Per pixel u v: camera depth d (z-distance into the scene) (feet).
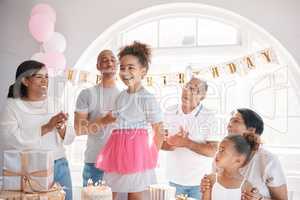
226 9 6.58
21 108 5.22
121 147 5.14
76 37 7.19
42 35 6.16
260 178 4.80
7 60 7.47
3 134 5.07
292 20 6.29
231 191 4.77
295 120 6.14
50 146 5.19
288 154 6.02
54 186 4.75
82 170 6.33
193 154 5.35
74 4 7.21
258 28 6.52
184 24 7.00
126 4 7.02
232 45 6.63
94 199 4.46
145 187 5.06
